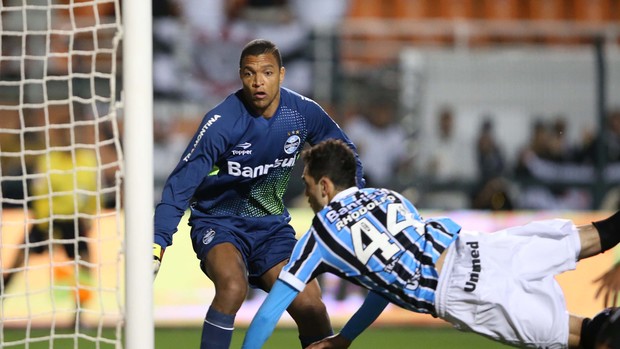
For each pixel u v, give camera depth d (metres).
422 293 13.55
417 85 37.41
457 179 37.28
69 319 29.22
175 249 30.83
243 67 15.46
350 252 13.44
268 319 13.22
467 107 37.56
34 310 29.25
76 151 32.19
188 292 30.59
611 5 47.22
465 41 39.19
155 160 36.56
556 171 37.66
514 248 13.75
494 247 13.73
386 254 13.42
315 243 13.49
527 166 37.53
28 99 33.81
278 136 16.08
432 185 37.22
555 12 47.41
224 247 15.92
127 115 12.41
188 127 37.00
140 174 12.41
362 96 37.25
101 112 34.19
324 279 30.50
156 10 39.81
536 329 13.34
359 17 46.56
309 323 16.09
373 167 37.16
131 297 12.40
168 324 30.22
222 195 16.38
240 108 15.86
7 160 31.75
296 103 16.30
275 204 16.88
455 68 37.53
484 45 41.31
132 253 12.39
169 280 30.55
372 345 26.67
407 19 46.78
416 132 37.34
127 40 12.39
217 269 15.61
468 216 33.12
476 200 36.28
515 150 37.66
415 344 26.88
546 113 37.69
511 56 37.72
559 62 37.69
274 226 16.78
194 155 15.55
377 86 37.28
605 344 13.13
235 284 15.41
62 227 29.61
